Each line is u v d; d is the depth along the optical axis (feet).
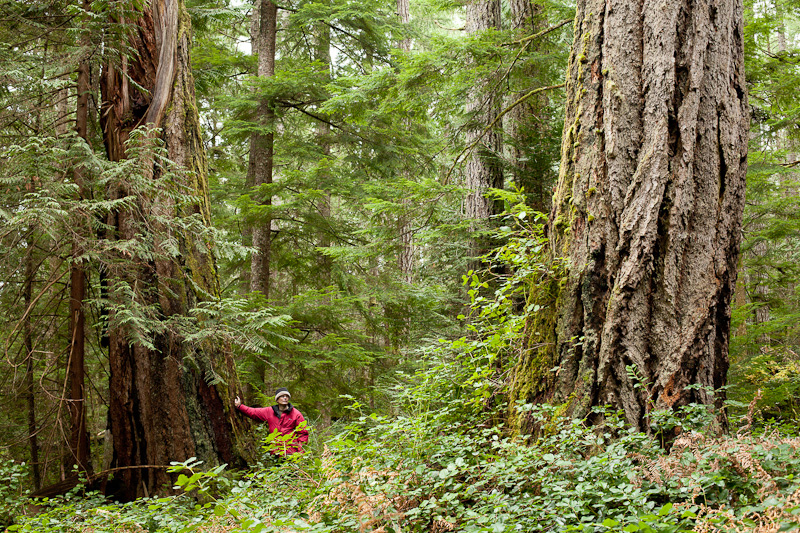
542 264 14.28
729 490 9.01
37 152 17.84
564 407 12.75
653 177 12.64
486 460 12.23
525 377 13.97
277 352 32.83
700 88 12.77
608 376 12.43
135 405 21.34
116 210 21.89
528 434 13.19
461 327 29.12
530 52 25.45
